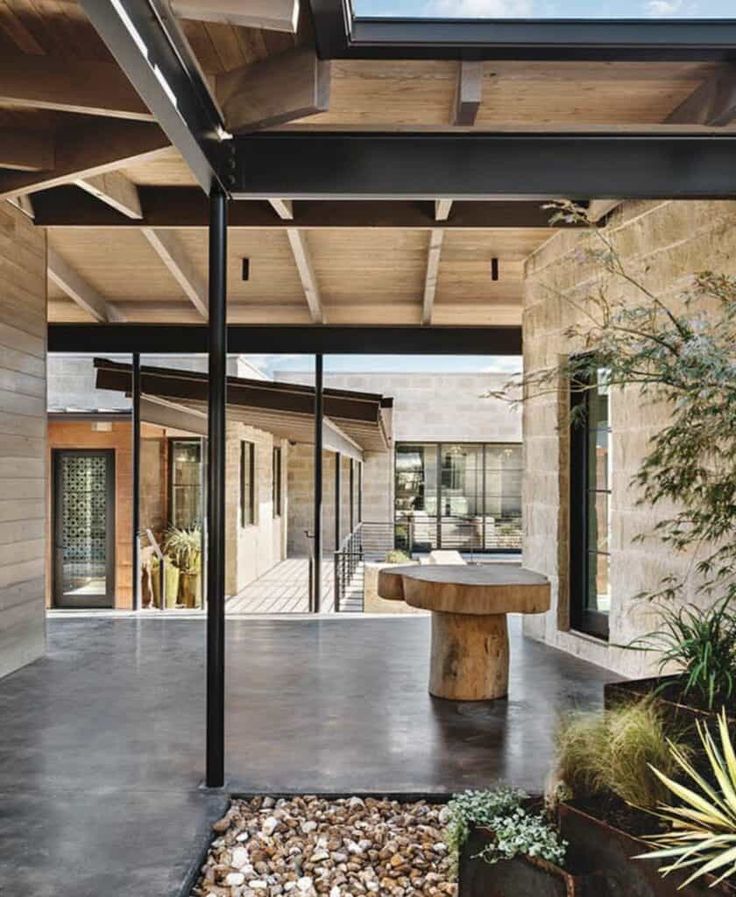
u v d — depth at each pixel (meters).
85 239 6.81
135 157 4.04
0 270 5.25
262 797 3.33
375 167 3.69
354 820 3.14
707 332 3.76
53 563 9.91
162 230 6.36
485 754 3.80
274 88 3.38
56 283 7.42
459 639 4.78
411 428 15.96
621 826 2.31
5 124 4.20
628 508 5.20
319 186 3.67
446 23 3.21
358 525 14.13
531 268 6.88
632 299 5.26
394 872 2.74
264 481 13.81
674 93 3.87
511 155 3.71
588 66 3.55
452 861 2.66
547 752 3.83
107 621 7.38
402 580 4.99
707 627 3.53
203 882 2.70
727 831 2.13
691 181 3.71
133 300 8.18
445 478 16.20
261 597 10.98
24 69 3.28
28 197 5.62
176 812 3.15
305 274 6.87
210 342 3.53
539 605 4.62
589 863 2.33
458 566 5.47
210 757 3.42
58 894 2.54
